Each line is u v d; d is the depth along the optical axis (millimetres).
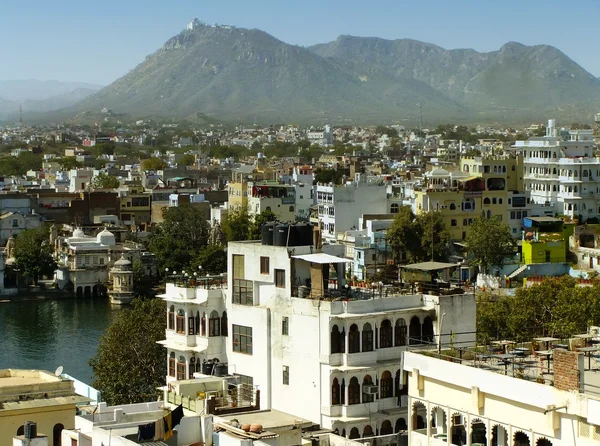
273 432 79500
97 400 110375
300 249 106312
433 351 82312
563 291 159750
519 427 70125
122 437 72938
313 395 101438
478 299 170375
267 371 106562
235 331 110875
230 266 111500
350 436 98688
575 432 66125
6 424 87938
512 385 70438
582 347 75000
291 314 104188
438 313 102562
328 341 99812
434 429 78875
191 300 115625
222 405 93500
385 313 101125
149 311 141625
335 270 110750
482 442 75000
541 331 148875
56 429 89625
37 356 197000
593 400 64812
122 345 133625
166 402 96000
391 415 100375
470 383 73562
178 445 77812
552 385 69125
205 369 111062
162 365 131875
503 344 84500
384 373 101062
